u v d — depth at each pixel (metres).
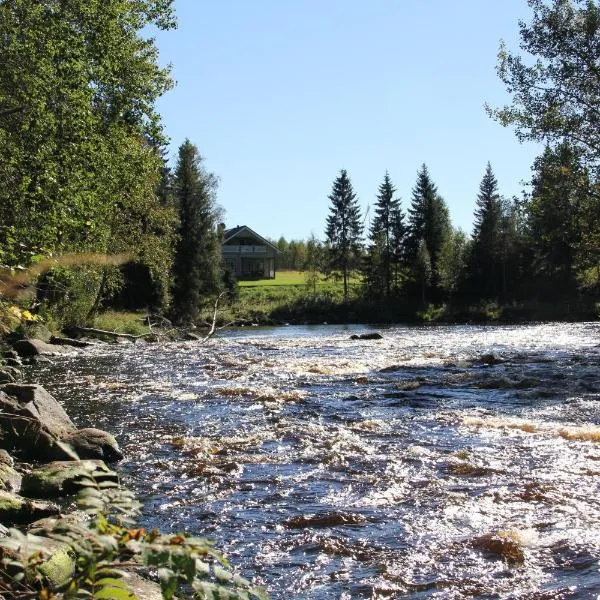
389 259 75.44
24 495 8.48
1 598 2.56
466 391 17.25
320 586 6.04
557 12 29.12
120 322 39.75
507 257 68.69
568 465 9.74
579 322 53.34
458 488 8.75
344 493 8.74
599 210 28.92
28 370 21.95
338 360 25.08
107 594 2.34
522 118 29.70
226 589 2.43
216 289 65.62
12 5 18.91
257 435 12.34
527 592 5.72
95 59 21.88
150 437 12.27
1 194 17.09
